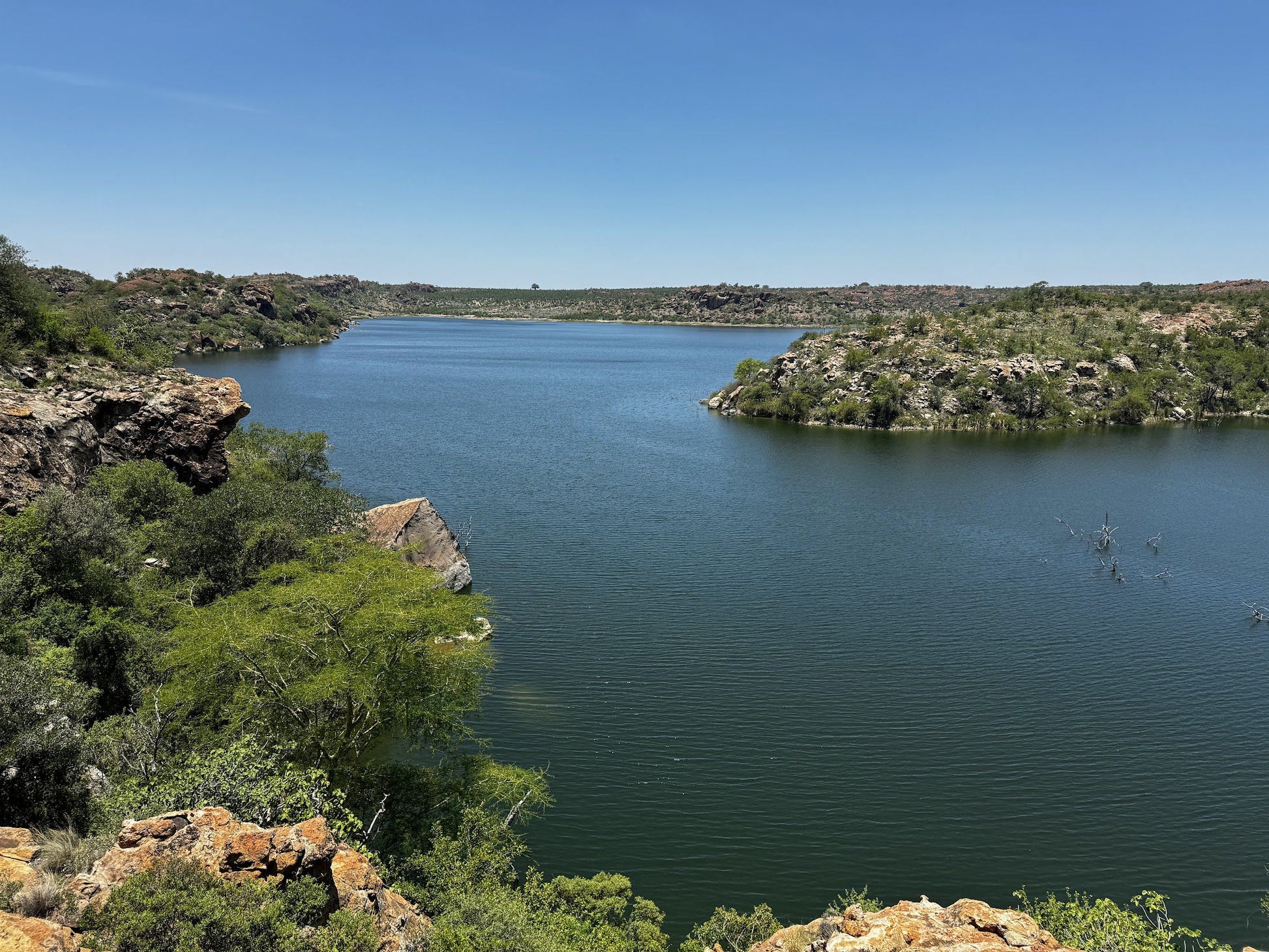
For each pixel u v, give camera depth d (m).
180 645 31.33
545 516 81.88
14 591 29.95
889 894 30.08
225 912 12.89
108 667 32.22
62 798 20.84
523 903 23.03
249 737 22.75
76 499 36.09
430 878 23.55
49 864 15.97
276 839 15.60
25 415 43.47
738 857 31.91
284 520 48.00
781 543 74.62
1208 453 128.75
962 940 16.89
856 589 62.19
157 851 14.98
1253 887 30.69
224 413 57.69
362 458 107.81
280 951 12.89
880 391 158.12
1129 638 53.75
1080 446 135.38
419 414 150.38
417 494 89.25
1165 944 20.41
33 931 11.82
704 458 117.31
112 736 25.64
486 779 30.58
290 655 29.70
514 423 143.25
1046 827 33.94
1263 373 182.12
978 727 41.81
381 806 27.83
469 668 33.44
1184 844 33.03
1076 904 22.02
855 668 48.44
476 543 71.94
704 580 63.69
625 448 122.81
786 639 52.41
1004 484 102.62
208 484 56.72
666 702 43.72
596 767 37.69
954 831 33.66
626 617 55.34
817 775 37.31
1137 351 188.38
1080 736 41.09
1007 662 49.69
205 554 44.94
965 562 69.81
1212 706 44.47
